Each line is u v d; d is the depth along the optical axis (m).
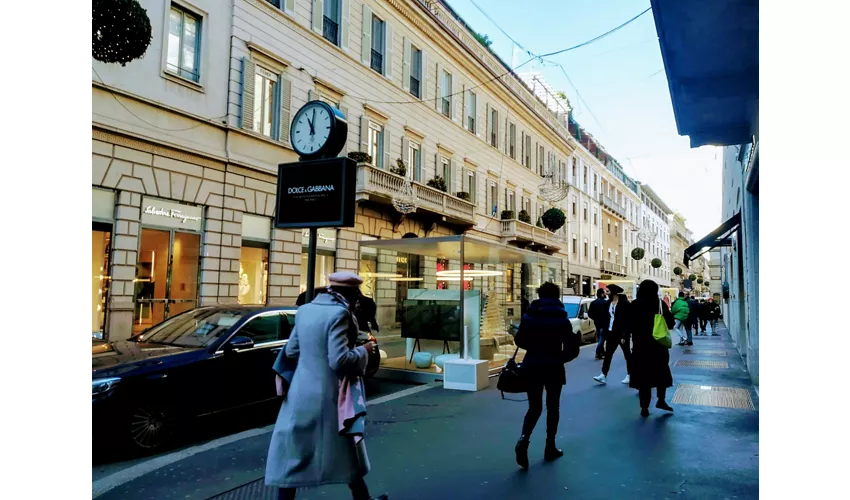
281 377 3.77
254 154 16.27
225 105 15.52
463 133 28.27
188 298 14.51
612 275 53.69
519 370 5.39
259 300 16.64
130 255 12.95
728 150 17.70
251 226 16.39
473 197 29.25
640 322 7.43
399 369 10.95
